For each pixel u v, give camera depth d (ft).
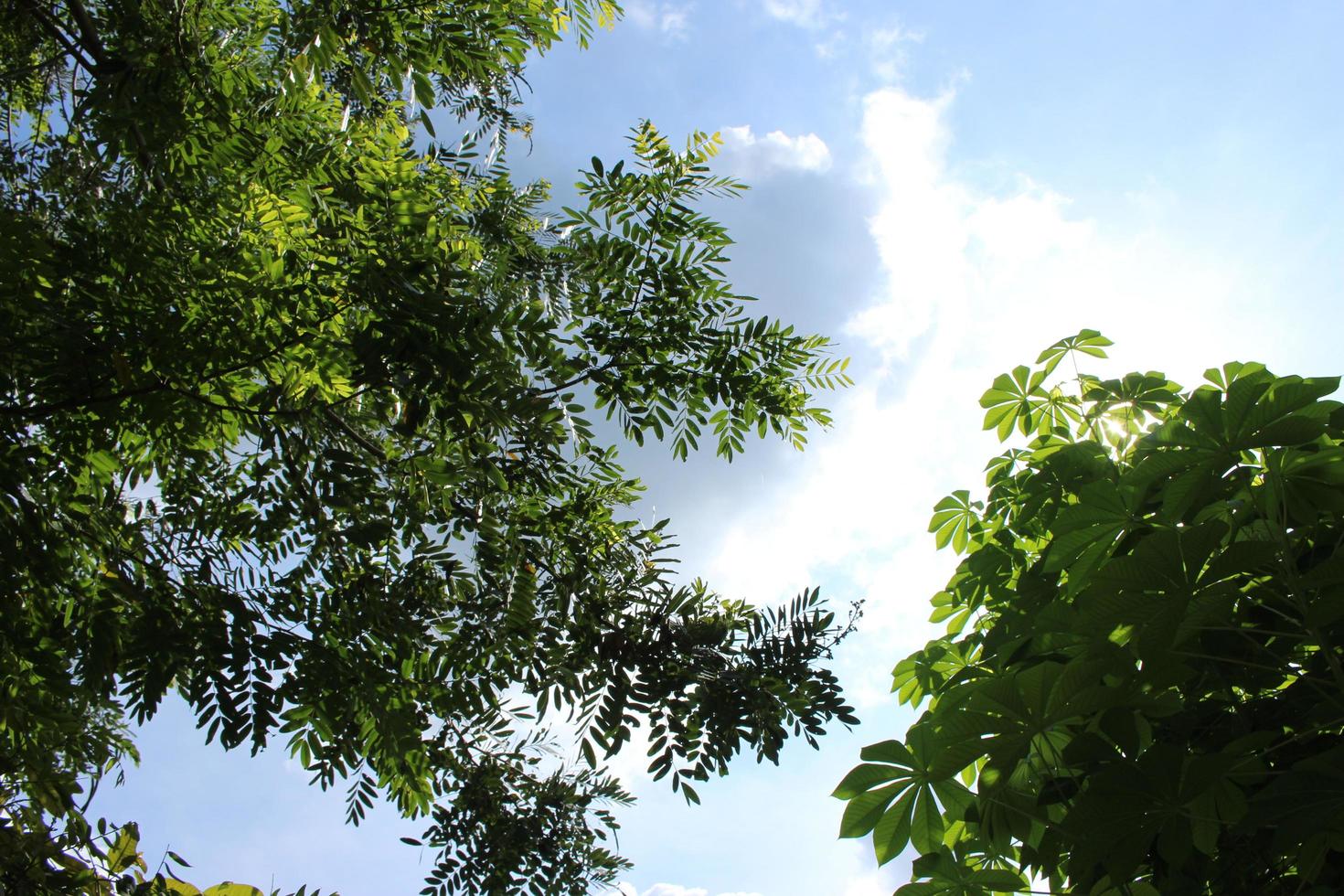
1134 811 7.95
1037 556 12.64
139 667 10.21
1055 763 9.64
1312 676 8.64
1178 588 7.89
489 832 14.97
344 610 12.00
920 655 13.32
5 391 9.52
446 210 13.39
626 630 12.37
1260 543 7.63
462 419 10.30
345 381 10.88
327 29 10.98
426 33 12.05
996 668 11.39
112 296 10.01
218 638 10.61
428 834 14.70
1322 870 8.54
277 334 10.77
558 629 12.85
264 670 10.82
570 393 11.48
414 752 12.60
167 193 10.89
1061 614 10.07
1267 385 8.59
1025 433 14.32
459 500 12.89
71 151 12.48
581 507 13.48
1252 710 9.12
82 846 8.35
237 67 11.42
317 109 12.10
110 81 10.39
